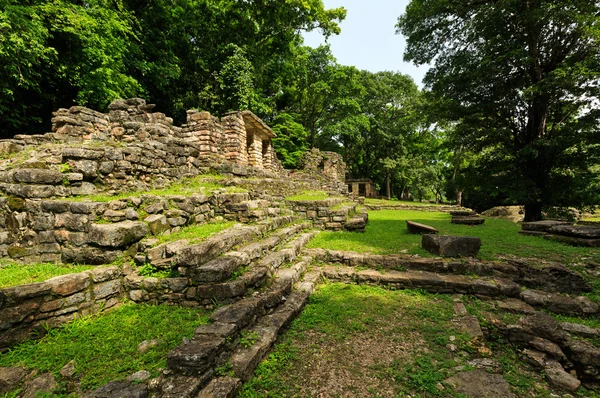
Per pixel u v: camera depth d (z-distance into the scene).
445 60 15.12
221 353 2.55
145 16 15.52
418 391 2.51
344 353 3.03
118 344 2.76
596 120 11.34
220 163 9.42
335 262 5.62
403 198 43.62
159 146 6.93
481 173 14.80
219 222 5.82
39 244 4.08
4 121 10.86
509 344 3.33
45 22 9.83
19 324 2.71
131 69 14.17
